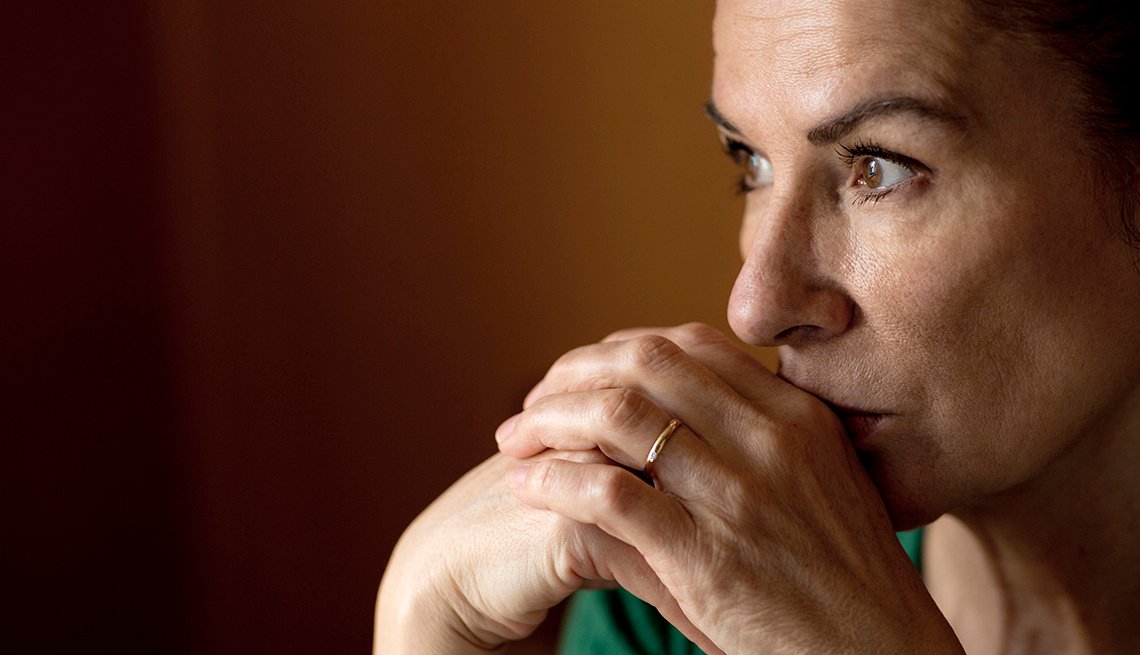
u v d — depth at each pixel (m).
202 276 1.85
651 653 1.04
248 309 1.87
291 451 1.93
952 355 0.67
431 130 1.83
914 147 0.64
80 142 1.75
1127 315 0.68
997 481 0.70
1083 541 0.83
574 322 1.90
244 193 1.83
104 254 1.79
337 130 1.82
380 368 1.91
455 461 1.95
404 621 0.85
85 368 1.80
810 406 0.71
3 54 1.67
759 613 0.67
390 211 1.86
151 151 1.80
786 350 0.73
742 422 0.70
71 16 1.71
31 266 1.73
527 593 0.78
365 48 1.80
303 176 1.84
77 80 1.73
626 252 1.87
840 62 0.64
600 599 1.07
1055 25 0.63
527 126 1.83
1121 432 0.77
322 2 1.79
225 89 1.80
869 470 0.73
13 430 1.75
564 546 0.75
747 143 0.73
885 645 0.67
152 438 1.87
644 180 1.84
